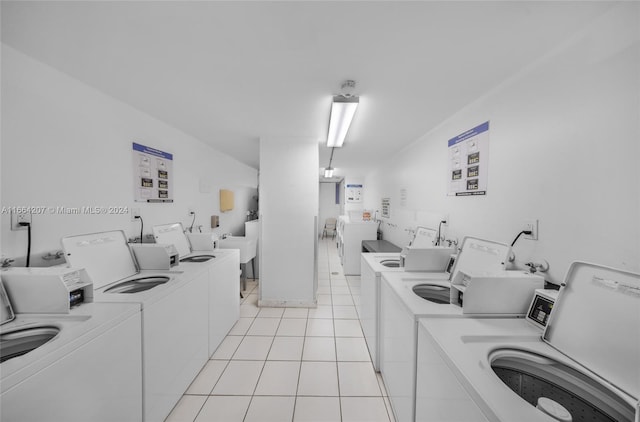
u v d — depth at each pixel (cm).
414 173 325
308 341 240
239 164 503
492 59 141
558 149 129
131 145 214
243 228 525
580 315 94
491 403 68
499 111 171
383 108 214
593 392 84
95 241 164
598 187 110
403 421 135
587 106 114
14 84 134
